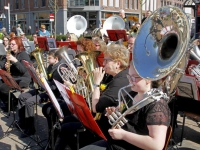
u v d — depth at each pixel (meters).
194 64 3.94
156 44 2.22
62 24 30.56
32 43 10.66
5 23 39.53
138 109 2.06
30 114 4.44
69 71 3.81
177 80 2.35
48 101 4.57
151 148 1.92
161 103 2.01
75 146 3.20
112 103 2.77
